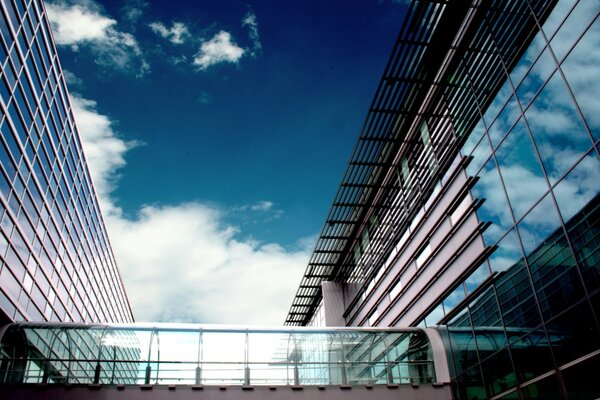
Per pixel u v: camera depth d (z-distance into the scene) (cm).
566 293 1206
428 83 2053
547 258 1296
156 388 1608
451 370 1830
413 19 1827
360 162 2500
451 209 1931
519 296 1431
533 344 1348
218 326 1881
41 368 1638
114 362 1688
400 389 1752
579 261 1161
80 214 3991
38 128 2692
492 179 1622
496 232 1588
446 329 1930
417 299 2269
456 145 1866
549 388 1270
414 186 2319
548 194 1302
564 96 1252
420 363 1877
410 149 2355
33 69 2608
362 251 3080
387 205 2683
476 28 1803
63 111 3353
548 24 1338
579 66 1198
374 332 1967
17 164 2336
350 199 2802
